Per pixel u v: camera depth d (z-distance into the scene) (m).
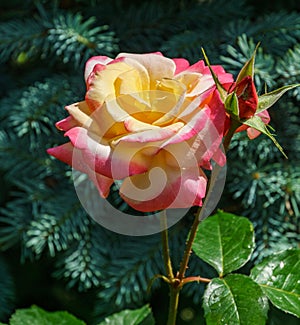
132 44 1.01
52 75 1.09
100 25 1.05
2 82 1.11
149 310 0.64
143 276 0.94
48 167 0.99
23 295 1.13
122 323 0.63
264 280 0.57
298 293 0.57
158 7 1.03
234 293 0.54
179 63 0.53
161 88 0.47
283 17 0.94
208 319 0.54
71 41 0.94
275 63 0.94
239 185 0.92
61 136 1.00
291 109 0.94
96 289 1.09
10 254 1.12
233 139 0.89
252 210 0.94
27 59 1.09
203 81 0.49
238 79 0.50
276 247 0.91
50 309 1.13
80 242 0.96
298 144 0.93
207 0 1.03
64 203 0.96
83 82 1.00
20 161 1.00
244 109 0.49
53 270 1.14
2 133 1.02
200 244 0.59
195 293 0.99
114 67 0.49
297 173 0.93
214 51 0.94
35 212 0.96
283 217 0.94
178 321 1.05
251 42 0.89
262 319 0.54
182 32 1.02
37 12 1.08
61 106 0.98
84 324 0.62
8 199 1.11
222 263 0.58
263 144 0.91
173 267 0.95
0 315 1.02
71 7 1.06
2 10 1.09
